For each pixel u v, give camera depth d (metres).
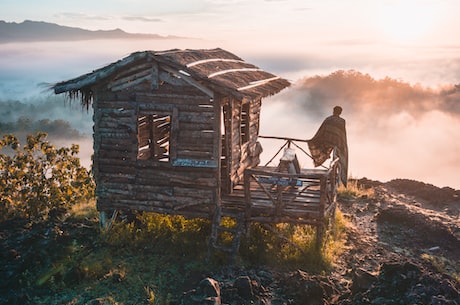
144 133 13.35
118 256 11.45
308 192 12.97
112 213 13.05
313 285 9.19
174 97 11.34
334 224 13.48
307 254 11.41
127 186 12.06
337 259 11.72
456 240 12.85
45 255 10.90
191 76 11.05
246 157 14.72
